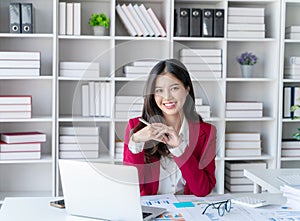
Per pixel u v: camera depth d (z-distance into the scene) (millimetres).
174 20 4262
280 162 4367
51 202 2217
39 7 4320
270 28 4465
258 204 2211
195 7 4527
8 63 3965
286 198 2391
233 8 4289
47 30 4344
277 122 4363
